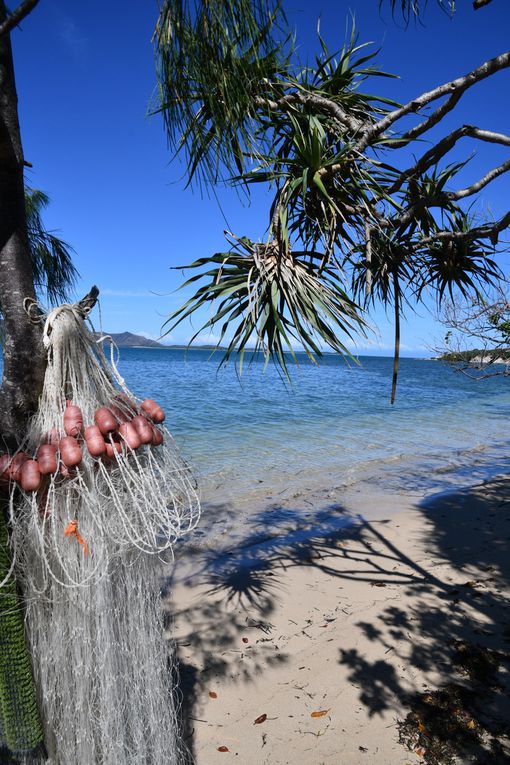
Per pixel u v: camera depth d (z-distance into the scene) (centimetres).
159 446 180
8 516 148
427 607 454
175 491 183
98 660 164
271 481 940
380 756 286
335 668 367
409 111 247
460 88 242
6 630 145
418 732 302
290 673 364
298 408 2108
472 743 291
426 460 1173
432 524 701
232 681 356
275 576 529
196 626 431
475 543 623
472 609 448
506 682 346
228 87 186
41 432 155
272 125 258
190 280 209
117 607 173
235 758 287
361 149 250
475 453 1274
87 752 165
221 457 1134
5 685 146
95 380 170
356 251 268
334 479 967
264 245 226
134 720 177
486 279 329
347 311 219
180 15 170
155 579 192
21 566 151
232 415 1819
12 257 158
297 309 213
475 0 232
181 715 320
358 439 1438
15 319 157
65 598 157
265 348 213
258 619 440
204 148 206
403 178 272
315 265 232
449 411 2261
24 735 149
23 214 162
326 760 284
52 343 162
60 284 276
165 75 187
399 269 310
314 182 238
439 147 269
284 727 311
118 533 163
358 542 630
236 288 209
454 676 354
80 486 151
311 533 667
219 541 638
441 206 306
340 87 284
